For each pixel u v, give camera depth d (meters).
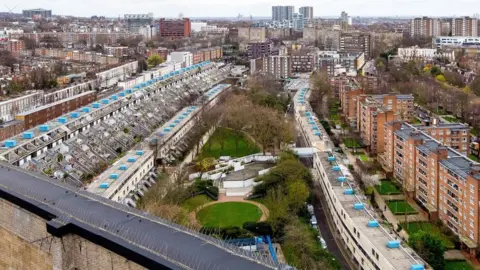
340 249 188.50
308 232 186.50
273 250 176.62
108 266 99.62
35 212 113.69
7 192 121.56
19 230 119.38
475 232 184.62
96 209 114.19
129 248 94.69
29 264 117.12
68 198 120.69
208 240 99.25
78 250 104.75
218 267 87.94
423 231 185.75
